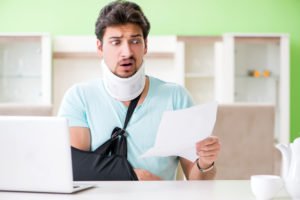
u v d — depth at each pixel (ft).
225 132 7.95
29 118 4.08
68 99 5.81
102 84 5.86
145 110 5.69
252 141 7.98
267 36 15.28
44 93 14.78
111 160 5.09
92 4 16.08
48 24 16.02
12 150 4.13
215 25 16.49
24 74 14.96
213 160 5.06
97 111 5.71
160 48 15.48
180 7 16.35
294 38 16.81
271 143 8.00
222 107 7.96
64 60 15.58
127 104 5.73
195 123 4.19
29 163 4.11
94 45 15.37
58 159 4.05
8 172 4.18
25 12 15.96
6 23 15.92
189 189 4.27
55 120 4.01
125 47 5.33
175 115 4.09
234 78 15.37
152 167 5.55
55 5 16.02
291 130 16.80
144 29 5.49
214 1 16.47
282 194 4.18
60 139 4.02
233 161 7.95
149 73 15.79
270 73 15.60
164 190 4.22
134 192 4.12
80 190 4.22
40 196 4.00
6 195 4.05
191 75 15.43
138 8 5.53
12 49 14.92
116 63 5.43
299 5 16.76
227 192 4.13
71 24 16.05
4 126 4.11
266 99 15.65
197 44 15.53
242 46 15.49
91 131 5.69
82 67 15.64
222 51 15.30
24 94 15.01
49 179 4.09
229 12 16.53
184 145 4.38
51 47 15.06
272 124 8.00
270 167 7.99
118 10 5.32
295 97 16.80
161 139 4.19
